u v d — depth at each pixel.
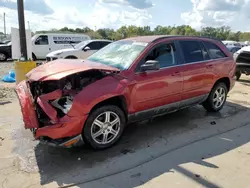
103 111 3.84
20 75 7.82
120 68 4.22
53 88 3.98
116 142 4.17
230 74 5.89
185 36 5.18
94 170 3.45
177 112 5.90
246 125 5.17
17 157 3.77
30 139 4.39
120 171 3.43
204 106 5.95
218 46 5.80
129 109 4.15
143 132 4.72
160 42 4.66
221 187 3.08
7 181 3.19
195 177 3.29
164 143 4.27
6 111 5.98
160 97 4.52
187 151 4.00
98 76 4.00
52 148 4.05
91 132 3.79
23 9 8.13
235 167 3.54
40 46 17.56
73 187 3.09
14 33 8.41
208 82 5.41
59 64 4.17
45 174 3.35
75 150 3.99
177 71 4.73
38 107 3.62
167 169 3.48
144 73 4.25
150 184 3.14
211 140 4.42
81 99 3.60
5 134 4.60
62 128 3.47
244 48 10.16
